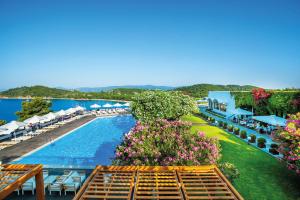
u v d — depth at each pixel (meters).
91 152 22.14
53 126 32.00
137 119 21.84
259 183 12.54
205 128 29.84
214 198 5.02
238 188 11.94
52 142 23.38
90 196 5.08
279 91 29.05
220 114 44.56
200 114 41.41
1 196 5.12
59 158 20.11
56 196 11.34
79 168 15.38
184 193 5.25
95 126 34.88
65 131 28.92
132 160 10.75
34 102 37.88
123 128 33.66
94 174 6.34
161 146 11.01
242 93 37.09
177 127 13.28
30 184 11.32
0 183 5.67
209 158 10.52
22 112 36.94
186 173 6.46
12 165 6.95
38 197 7.03
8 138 25.12
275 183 12.52
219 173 6.41
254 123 30.08
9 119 47.78
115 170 6.57
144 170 6.62
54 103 85.69
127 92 116.62
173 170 6.71
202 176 6.20
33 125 30.36
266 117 27.23
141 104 21.97
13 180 5.90
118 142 25.88
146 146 10.99
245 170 14.49
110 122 38.34
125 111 47.84
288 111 27.02
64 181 11.99
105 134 29.73
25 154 19.67
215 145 11.30
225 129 29.00
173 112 21.84
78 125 33.22
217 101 46.31
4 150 20.67
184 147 10.73
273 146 18.44
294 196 11.03
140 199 5.14
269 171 14.29
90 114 44.78
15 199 10.91
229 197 5.04
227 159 16.73
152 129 12.85
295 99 25.72
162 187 5.53
